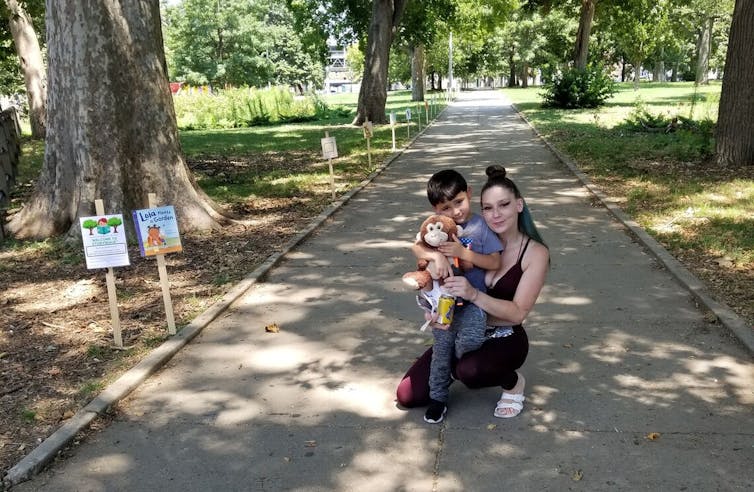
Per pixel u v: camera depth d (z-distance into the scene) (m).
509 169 14.09
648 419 3.91
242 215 10.29
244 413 4.20
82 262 7.89
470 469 3.49
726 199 9.76
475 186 12.03
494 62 82.56
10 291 6.94
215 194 12.05
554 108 33.88
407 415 4.10
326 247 8.28
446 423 3.97
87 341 5.46
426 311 3.80
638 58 48.16
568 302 5.95
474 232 3.65
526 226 3.70
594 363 4.70
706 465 3.42
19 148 19.97
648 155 14.75
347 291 6.55
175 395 4.49
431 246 3.57
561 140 18.69
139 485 3.48
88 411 4.15
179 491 3.42
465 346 3.76
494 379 3.84
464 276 3.71
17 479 3.51
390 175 14.08
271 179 13.95
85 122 8.71
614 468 3.43
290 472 3.54
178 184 9.25
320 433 3.92
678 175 12.09
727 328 5.14
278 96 37.09
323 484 3.42
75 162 8.86
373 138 22.22
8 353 5.27
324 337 5.41
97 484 3.50
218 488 3.42
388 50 28.95
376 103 29.02
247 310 6.12
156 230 5.23
